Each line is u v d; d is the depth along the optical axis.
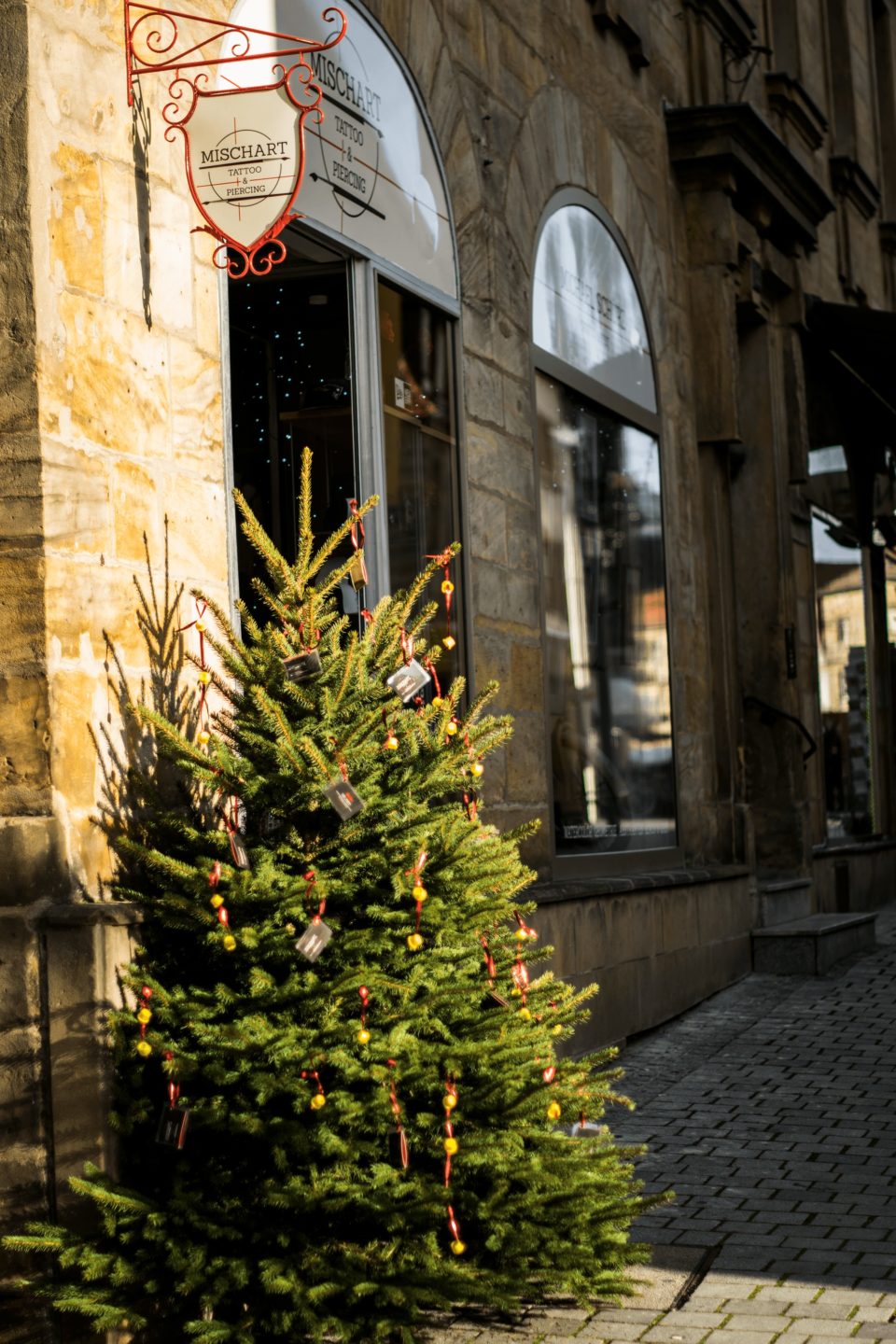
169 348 5.87
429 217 8.38
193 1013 4.84
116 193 5.61
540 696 9.37
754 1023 10.33
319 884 4.93
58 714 5.11
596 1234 5.23
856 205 18.23
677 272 12.40
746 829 12.48
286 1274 4.71
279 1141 4.76
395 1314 4.79
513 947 5.67
